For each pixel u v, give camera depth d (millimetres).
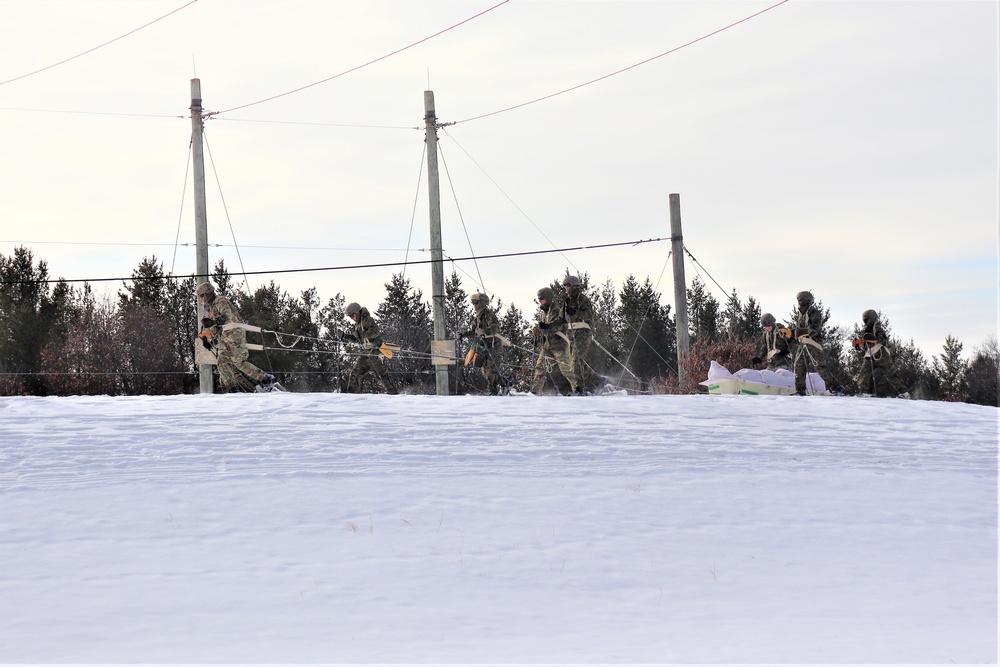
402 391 56281
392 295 68562
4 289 61781
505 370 28547
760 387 25844
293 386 62594
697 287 79375
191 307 62781
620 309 78250
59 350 55906
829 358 67938
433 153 35688
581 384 24516
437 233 35594
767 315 28094
